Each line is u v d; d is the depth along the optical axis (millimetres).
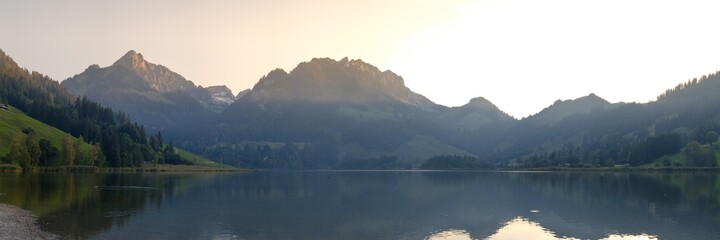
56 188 108062
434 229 64562
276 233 60062
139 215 71500
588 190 125500
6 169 164875
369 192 124938
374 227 65688
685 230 63781
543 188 135000
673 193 114000
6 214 64438
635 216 75812
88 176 164250
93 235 54938
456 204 93438
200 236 56969
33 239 50375
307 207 87375
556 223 69562
